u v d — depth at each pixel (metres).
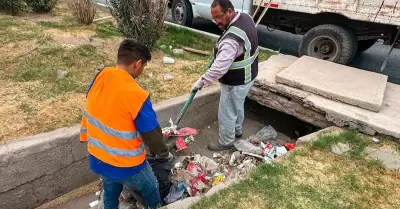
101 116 2.13
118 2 5.22
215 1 3.09
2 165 2.87
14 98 3.75
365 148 3.35
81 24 6.32
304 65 4.71
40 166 3.11
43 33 5.52
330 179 2.97
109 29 6.31
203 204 2.61
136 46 2.13
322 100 3.93
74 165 3.35
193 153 3.96
